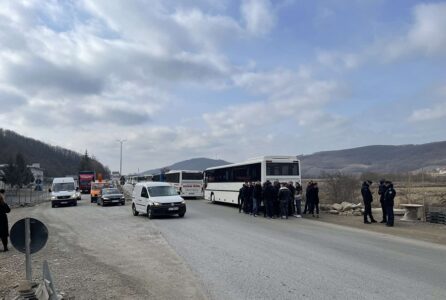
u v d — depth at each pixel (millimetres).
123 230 18219
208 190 38188
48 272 7090
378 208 28812
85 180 69125
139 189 25406
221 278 8922
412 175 28984
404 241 14430
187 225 19516
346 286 8078
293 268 9820
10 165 94125
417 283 8289
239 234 16141
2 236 13445
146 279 9078
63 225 21000
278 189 23688
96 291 8102
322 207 27266
